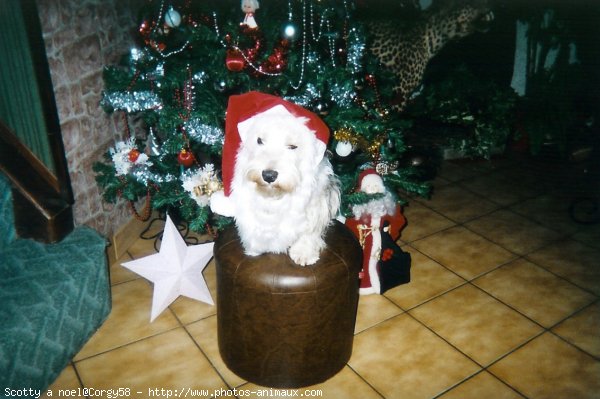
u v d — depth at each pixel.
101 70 2.70
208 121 2.28
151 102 2.37
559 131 4.26
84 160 2.64
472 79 4.37
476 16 3.81
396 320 2.57
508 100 4.23
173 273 2.52
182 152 2.44
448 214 3.61
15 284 2.12
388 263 2.67
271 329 1.94
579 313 2.65
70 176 2.54
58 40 2.34
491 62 4.75
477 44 4.70
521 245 3.26
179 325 2.50
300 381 2.10
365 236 2.61
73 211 2.60
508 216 3.61
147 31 2.42
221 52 2.19
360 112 2.33
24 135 2.31
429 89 4.34
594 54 4.26
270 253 1.96
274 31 2.27
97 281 2.36
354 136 2.37
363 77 2.66
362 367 2.27
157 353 2.32
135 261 2.49
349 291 1.99
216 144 2.36
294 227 1.84
